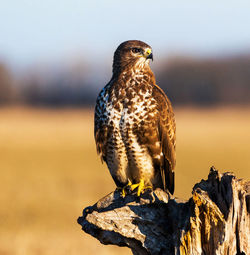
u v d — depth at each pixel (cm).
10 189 2180
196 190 674
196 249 667
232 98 10162
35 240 1410
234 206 658
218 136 5000
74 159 3350
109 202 814
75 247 1344
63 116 8406
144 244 723
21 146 4047
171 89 10169
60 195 2053
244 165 2992
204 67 10200
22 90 10469
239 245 656
